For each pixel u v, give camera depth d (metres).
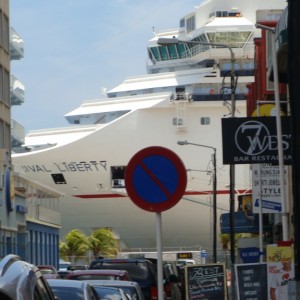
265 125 33.09
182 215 163.50
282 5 167.50
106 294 25.44
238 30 161.12
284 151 33.31
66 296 20.14
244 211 68.38
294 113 15.59
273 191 40.56
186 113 162.62
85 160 164.75
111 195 165.38
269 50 52.69
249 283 27.69
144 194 16.22
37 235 103.19
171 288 44.75
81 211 166.50
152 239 168.38
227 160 33.03
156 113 164.25
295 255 15.77
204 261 124.81
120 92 186.12
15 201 88.25
